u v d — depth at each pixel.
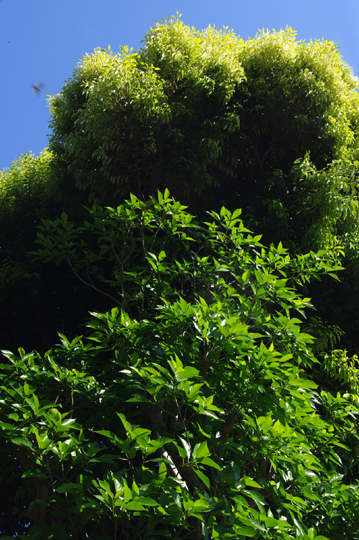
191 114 6.20
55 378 3.40
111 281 4.70
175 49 6.39
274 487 3.07
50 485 3.40
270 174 6.70
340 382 5.79
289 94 6.66
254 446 3.05
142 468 2.60
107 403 3.73
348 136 6.77
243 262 4.56
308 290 6.80
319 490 3.65
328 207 5.89
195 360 3.51
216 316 3.34
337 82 6.72
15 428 2.86
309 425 3.62
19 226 8.09
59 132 7.28
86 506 2.54
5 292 6.84
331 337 5.88
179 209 4.66
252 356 3.15
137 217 4.96
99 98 5.97
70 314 7.58
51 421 2.83
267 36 6.82
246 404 3.33
